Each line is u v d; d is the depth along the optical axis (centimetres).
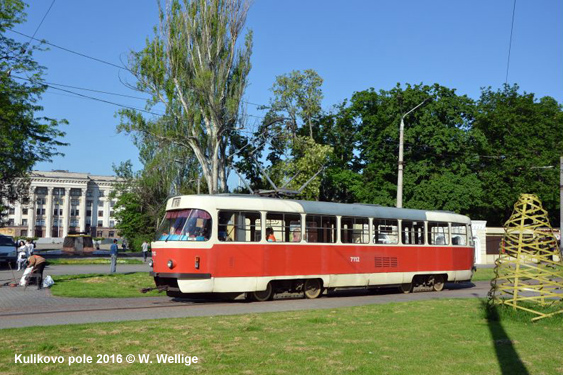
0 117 2542
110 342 902
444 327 1120
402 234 2162
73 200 13400
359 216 2009
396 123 4494
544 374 744
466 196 4428
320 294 1909
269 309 1488
